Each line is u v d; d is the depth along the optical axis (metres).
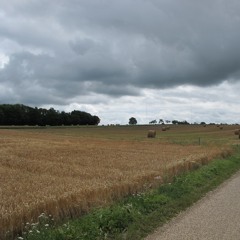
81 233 8.62
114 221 9.69
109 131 99.31
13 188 12.87
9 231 8.59
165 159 24.88
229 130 99.75
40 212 9.65
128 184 13.64
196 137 68.12
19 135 56.50
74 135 68.62
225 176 20.67
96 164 21.47
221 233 9.23
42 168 18.98
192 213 11.43
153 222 10.28
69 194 11.23
